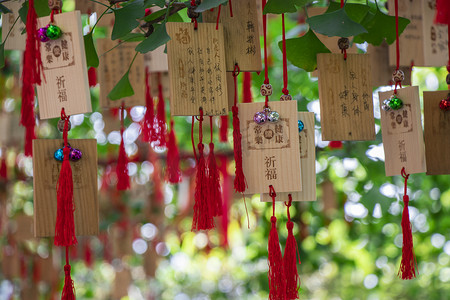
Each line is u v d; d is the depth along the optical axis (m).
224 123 1.78
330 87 1.26
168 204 3.58
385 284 4.52
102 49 1.72
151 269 3.05
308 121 1.25
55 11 1.16
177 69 1.16
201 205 1.20
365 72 1.29
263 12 1.22
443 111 1.31
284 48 1.25
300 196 1.24
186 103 1.16
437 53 1.51
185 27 1.17
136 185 3.23
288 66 3.38
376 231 3.73
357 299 4.80
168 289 5.48
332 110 1.26
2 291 3.09
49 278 2.95
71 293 1.20
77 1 1.67
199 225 1.21
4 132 2.73
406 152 1.26
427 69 3.59
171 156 1.65
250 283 4.23
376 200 2.55
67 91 1.15
